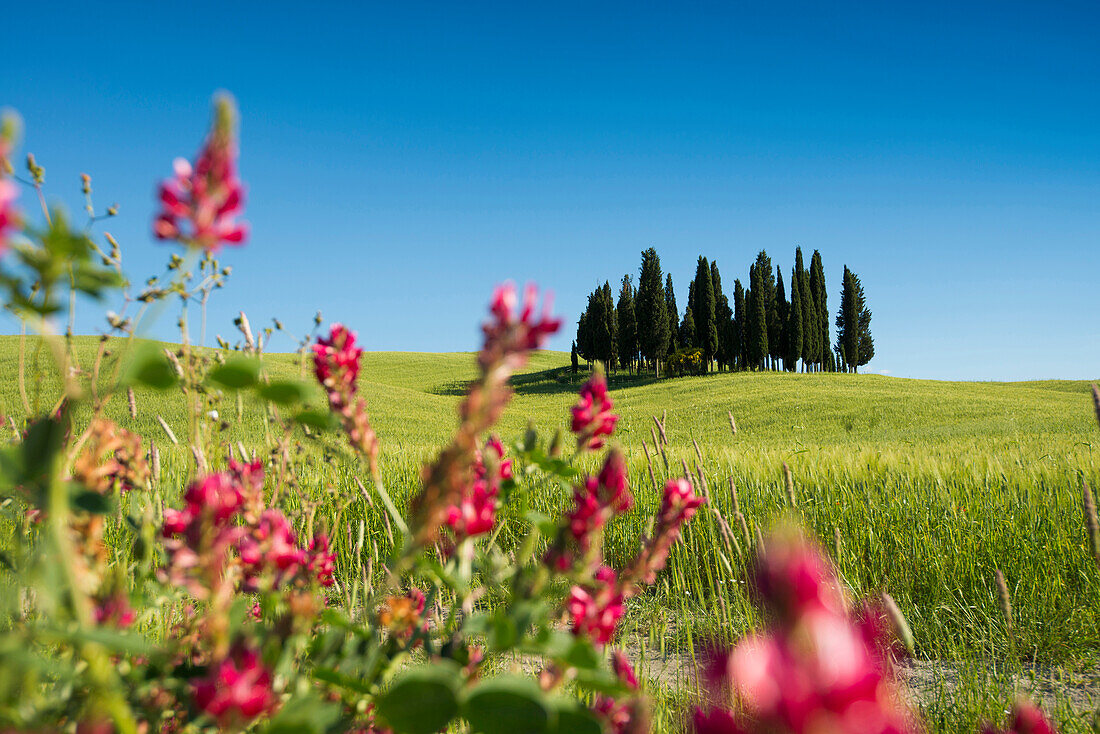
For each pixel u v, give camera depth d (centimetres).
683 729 216
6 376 2880
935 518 528
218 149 71
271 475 176
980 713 277
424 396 4603
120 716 71
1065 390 5066
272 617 112
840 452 905
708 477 633
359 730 107
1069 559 454
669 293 6938
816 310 6900
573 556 109
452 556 115
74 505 88
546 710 77
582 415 136
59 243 68
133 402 156
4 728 71
